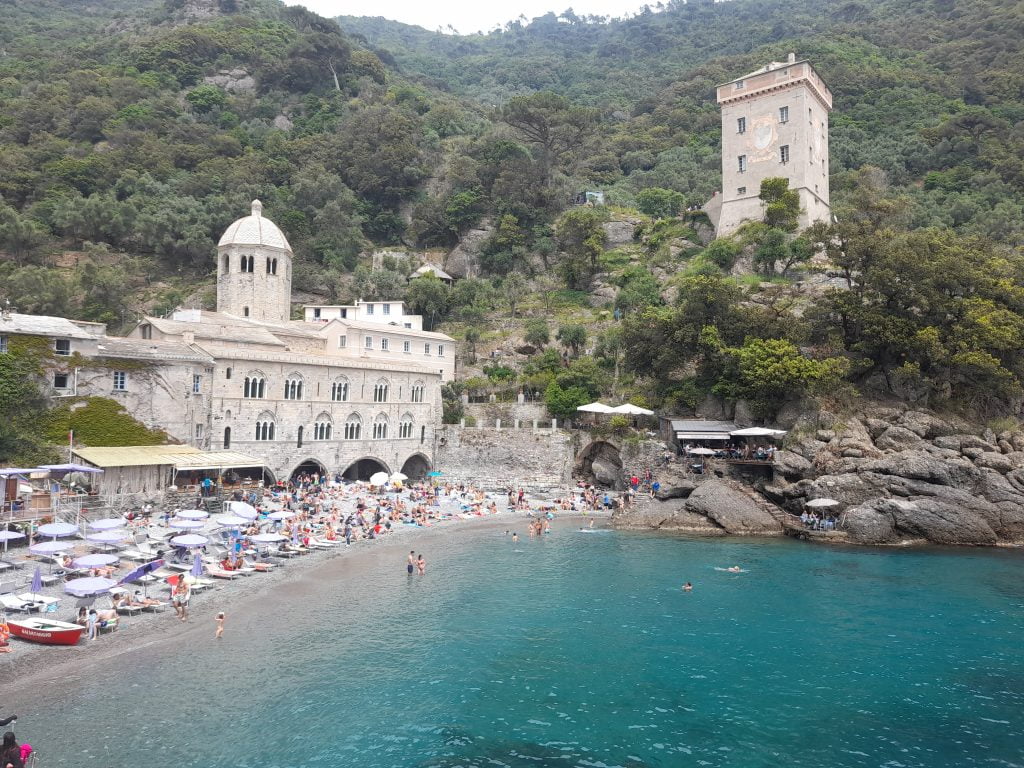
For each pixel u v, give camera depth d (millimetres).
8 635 31266
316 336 88250
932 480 60719
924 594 43781
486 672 31250
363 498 70000
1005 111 149750
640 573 48406
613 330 98250
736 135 108812
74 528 40938
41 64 179375
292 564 48125
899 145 146000
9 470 46500
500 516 68812
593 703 28375
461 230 142750
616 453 81875
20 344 54656
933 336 68562
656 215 137625
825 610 40531
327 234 136000
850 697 29250
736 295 82562
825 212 107250
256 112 172625
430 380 86688
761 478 69375
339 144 154625
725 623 38312
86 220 125188
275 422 70000
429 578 46156
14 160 133000
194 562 42844
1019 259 81312
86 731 24406
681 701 28625
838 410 70562
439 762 23500
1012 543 57375
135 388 60531
